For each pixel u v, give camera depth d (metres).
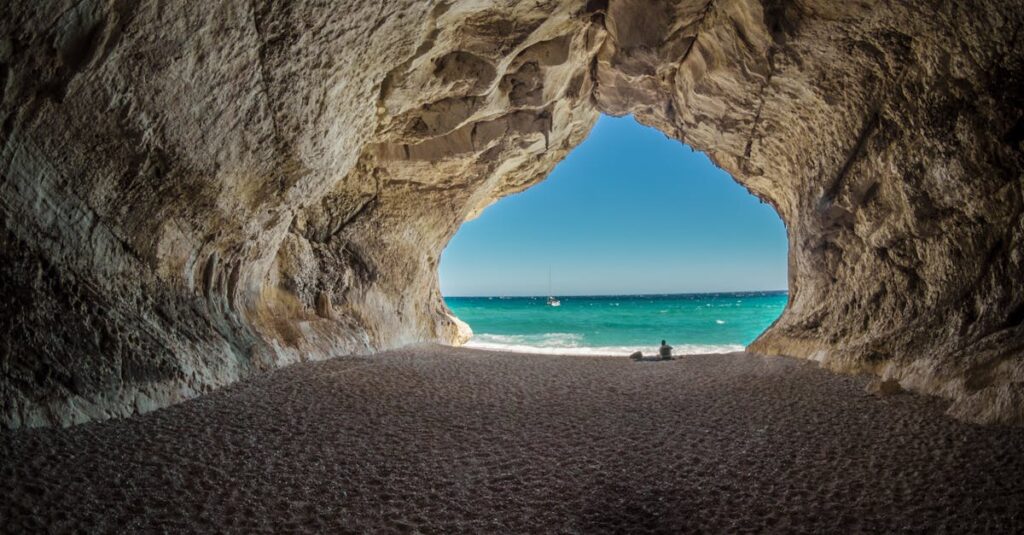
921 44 8.12
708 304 81.69
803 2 9.12
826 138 11.23
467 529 3.77
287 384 8.52
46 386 5.41
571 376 11.19
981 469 4.57
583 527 3.85
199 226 8.18
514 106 13.84
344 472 4.80
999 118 7.24
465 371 11.35
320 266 13.67
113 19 5.41
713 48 11.84
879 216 10.23
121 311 6.72
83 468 4.32
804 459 5.18
